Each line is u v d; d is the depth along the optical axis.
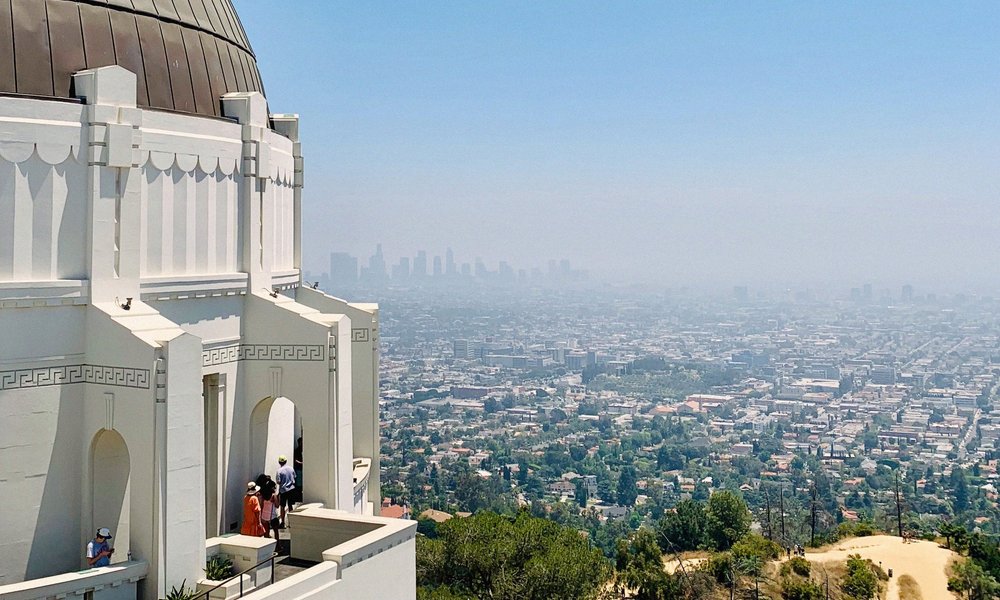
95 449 20.84
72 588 18.34
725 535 81.94
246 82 27.83
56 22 21.64
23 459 19.86
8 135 19.72
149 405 19.81
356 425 31.62
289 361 25.80
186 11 25.53
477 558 37.31
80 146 20.72
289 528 24.23
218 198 24.89
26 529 19.92
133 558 19.83
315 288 33.34
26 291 19.70
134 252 21.70
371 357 31.58
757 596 65.81
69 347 20.47
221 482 25.14
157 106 23.48
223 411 25.20
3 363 19.52
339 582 20.33
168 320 21.33
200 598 19.70
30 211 20.08
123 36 23.02
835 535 86.00
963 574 71.44
